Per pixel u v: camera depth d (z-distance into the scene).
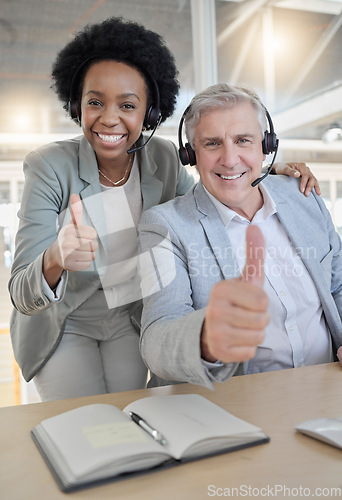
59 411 0.78
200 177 1.21
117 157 1.25
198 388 0.87
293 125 3.17
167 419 0.67
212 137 1.14
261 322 0.59
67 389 1.28
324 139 3.26
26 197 1.22
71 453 0.58
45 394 1.30
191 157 1.23
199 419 0.67
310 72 3.06
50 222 1.21
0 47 2.69
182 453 0.59
